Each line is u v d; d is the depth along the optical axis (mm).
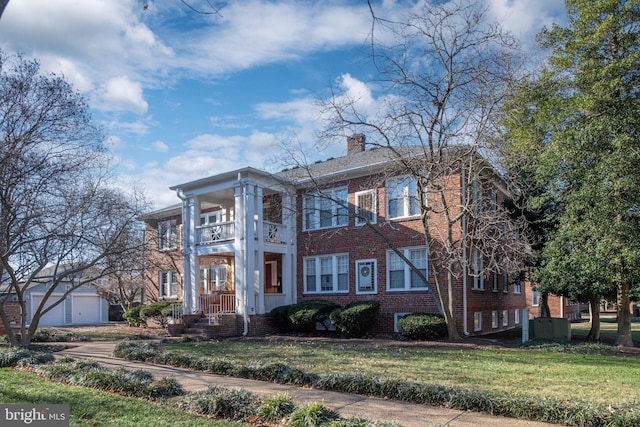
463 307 17719
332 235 20266
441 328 16625
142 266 18922
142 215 21297
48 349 14922
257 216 20422
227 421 6578
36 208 15062
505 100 14867
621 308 15875
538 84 16688
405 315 17844
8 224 14852
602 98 14914
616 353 13898
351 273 20453
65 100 15758
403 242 19031
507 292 22984
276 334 19938
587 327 27172
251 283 19828
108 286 28922
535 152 16500
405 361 11625
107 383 8648
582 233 14695
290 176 22188
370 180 19500
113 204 16719
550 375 9750
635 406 6500
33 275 15945
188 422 6449
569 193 15203
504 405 6801
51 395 7922
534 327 18312
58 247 15953
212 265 26422
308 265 22078
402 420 6531
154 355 12227
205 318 20688
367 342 16141
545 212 16766
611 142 14344
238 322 19656
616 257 13984
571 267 15148
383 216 19641
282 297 21672
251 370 9656
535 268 17266
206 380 9430
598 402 7164
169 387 8203
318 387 8609
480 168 15477
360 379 8320
